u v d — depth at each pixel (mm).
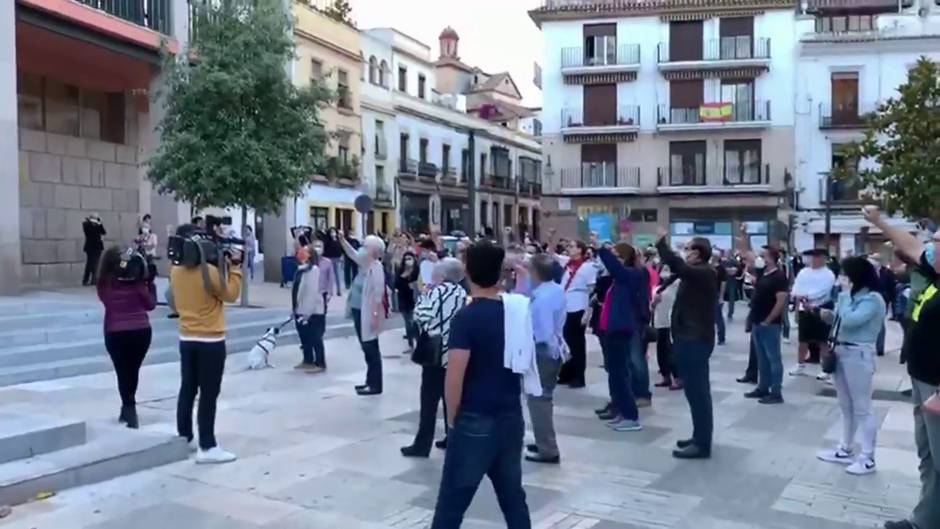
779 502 6418
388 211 41781
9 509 5859
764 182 39156
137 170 21766
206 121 17328
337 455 7473
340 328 16453
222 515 5863
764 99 39156
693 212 40344
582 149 41594
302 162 18281
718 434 8672
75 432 6992
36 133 18750
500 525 5758
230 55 17438
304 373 11953
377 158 41031
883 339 14898
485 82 58719
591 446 8055
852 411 7516
